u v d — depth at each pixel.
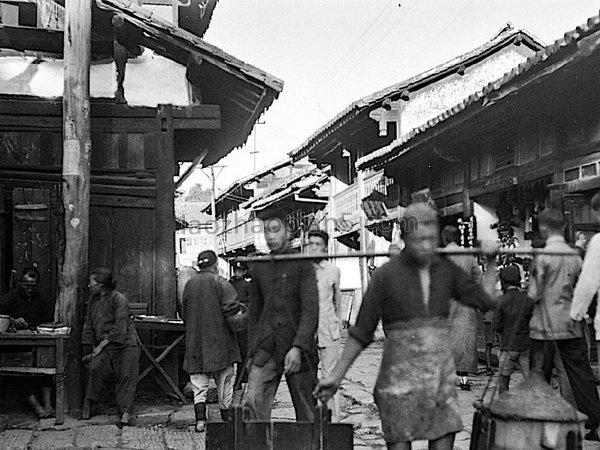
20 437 6.82
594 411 5.68
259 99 10.66
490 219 12.56
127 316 7.48
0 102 9.63
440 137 11.85
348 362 3.72
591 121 8.77
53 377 7.65
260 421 4.03
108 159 9.61
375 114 18.72
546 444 3.70
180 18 15.08
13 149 9.66
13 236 9.39
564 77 8.04
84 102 8.05
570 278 5.75
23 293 8.67
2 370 7.39
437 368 3.58
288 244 5.12
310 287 4.91
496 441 3.80
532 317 5.85
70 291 7.77
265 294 4.99
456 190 13.61
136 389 8.25
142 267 9.60
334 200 25.31
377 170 16.67
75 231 7.86
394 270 3.68
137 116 9.68
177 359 8.59
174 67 10.52
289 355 4.75
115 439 6.71
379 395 3.64
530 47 20.34
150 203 9.64
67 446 6.43
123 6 9.40
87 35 8.10
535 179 10.18
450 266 3.77
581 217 9.01
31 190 9.48
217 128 9.73
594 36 6.90
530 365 5.78
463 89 19.61
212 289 6.95
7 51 10.27
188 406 8.20
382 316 3.71
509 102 9.27
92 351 7.57
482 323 10.11
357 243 24.41
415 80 18.88
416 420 3.53
